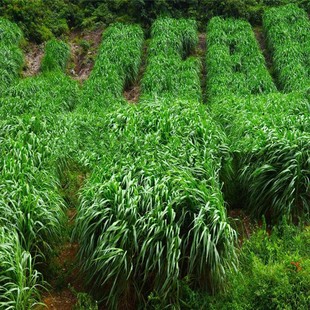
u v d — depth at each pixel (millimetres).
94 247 4516
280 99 8453
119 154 6082
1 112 8633
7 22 13641
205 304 4180
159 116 7355
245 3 15281
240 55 12172
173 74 11289
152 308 4262
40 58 13383
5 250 4176
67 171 6738
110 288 4406
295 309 3760
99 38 14711
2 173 5617
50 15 15453
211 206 4539
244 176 5875
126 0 15531
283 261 4152
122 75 11609
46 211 4961
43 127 7484
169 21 14234
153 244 4301
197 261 4340
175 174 5164
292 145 5586
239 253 4801
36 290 4402
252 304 3910
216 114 8289
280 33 12914
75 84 11055
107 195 4727
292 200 5395
